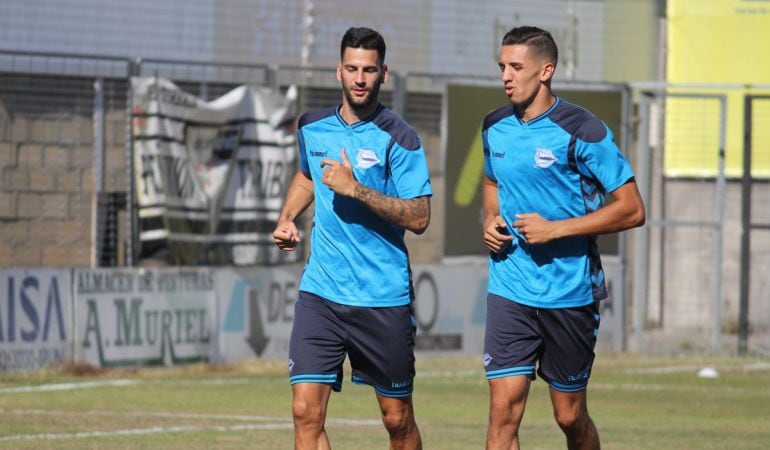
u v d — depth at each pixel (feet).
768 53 216.13
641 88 196.03
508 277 76.54
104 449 97.91
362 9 190.90
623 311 198.49
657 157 220.64
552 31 207.92
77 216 164.25
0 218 158.92
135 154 159.84
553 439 108.37
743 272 196.34
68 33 166.40
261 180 172.76
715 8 216.33
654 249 225.15
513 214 77.25
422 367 176.35
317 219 74.74
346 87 72.74
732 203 225.35
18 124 160.04
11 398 133.80
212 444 102.17
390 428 76.38
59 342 156.66
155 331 163.43
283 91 182.91
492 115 77.87
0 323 151.94
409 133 73.92
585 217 73.92
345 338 74.02
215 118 167.43
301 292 74.95
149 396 138.41
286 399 138.41
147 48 172.65
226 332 169.58
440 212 193.98
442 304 185.37
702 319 227.20
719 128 202.59
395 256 73.67
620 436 111.86
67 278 157.28
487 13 200.75
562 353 76.95
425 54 195.52
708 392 152.66
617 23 214.07
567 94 192.95
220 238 169.37
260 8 182.29
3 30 162.40
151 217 161.79
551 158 75.05
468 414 128.26
